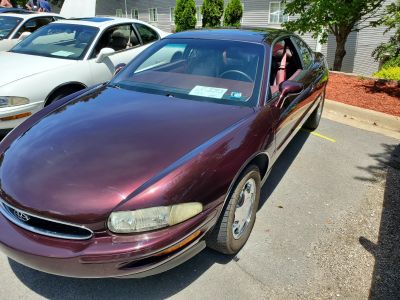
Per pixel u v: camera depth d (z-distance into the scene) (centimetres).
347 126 591
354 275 274
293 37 442
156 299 250
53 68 504
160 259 215
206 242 270
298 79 399
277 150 340
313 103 477
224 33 391
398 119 570
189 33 402
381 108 630
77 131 269
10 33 749
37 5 1373
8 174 239
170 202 216
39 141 262
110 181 221
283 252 296
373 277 272
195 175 230
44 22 812
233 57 353
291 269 278
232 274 271
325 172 434
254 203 303
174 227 218
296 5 919
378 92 725
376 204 369
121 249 207
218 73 346
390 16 901
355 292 259
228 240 268
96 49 569
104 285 260
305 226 330
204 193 232
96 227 211
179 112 294
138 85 352
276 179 414
